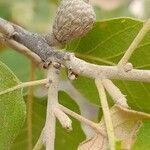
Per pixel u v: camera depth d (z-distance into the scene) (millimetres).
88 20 210
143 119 182
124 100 185
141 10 452
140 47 224
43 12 430
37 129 259
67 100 244
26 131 258
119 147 177
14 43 222
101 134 181
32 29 426
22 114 198
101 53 231
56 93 193
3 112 197
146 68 227
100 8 395
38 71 269
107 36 228
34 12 429
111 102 224
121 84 228
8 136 197
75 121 244
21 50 224
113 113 184
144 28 186
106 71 189
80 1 211
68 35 211
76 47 231
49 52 202
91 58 233
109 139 177
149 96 227
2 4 427
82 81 236
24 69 315
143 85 225
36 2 429
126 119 182
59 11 211
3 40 220
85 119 185
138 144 179
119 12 424
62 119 185
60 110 188
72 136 250
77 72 193
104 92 187
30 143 260
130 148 177
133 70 189
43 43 210
